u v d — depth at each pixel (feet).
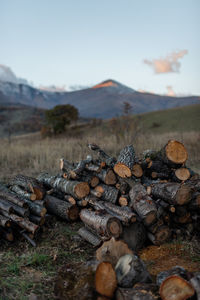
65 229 14.92
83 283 8.27
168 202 13.20
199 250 11.94
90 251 12.55
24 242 13.43
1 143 55.31
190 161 30.04
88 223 13.34
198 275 7.99
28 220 14.03
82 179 16.44
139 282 8.51
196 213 13.57
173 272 8.45
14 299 8.91
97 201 14.82
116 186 15.52
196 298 7.43
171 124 127.13
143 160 17.04
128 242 12.27
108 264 8.43
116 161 16.78
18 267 10.88
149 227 12.74
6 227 13.33
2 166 31.65
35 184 16.58
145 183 15.48
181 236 13.24
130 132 41.47
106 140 37.76
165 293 7.63
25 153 38.19
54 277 10.28
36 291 9.38
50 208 16.33
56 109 125.59
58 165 28.09
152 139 36.11
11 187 17.76
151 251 12.39
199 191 13.69
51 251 12.46
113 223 12.10
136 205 13.10
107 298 8.07
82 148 30.42
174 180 15.61
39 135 128.98
